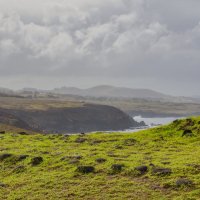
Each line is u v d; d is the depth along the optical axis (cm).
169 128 4394
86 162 3019
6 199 2416
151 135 4275
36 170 3020
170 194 2219
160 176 2525
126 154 3319
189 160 2839
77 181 2600
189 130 4078
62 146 3966
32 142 4409
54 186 2559
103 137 4456
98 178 2634
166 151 3416
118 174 2684
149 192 2283
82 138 4409
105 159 3044
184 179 2364
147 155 3238
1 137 4919
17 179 2844
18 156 3406
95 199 2261
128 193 2295
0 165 3328
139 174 2623
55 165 3064
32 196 2414
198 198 2108
